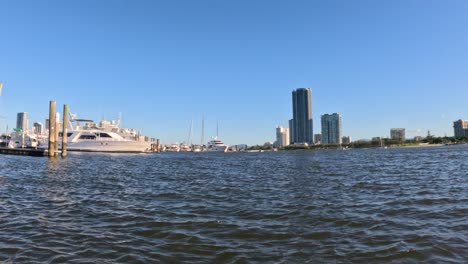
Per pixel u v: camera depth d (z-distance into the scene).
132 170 42.62
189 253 9.70
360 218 13.47
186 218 14.10
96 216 14.55
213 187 24.77
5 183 26.73
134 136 115.00
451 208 14.90
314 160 69.12
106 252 9.80
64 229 12.37
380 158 69.94
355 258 9.05
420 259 8.84
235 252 9.73
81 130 101.88
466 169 35.75
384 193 19.89
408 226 12.09
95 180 29.61
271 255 9.45
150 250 9.98
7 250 9.95
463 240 10.23
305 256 9.30
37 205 17.12
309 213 14.62
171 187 24.94
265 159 84.06
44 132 121.62
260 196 19.89
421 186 22.59
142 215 14.73
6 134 118.62
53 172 37.34
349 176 30.83
